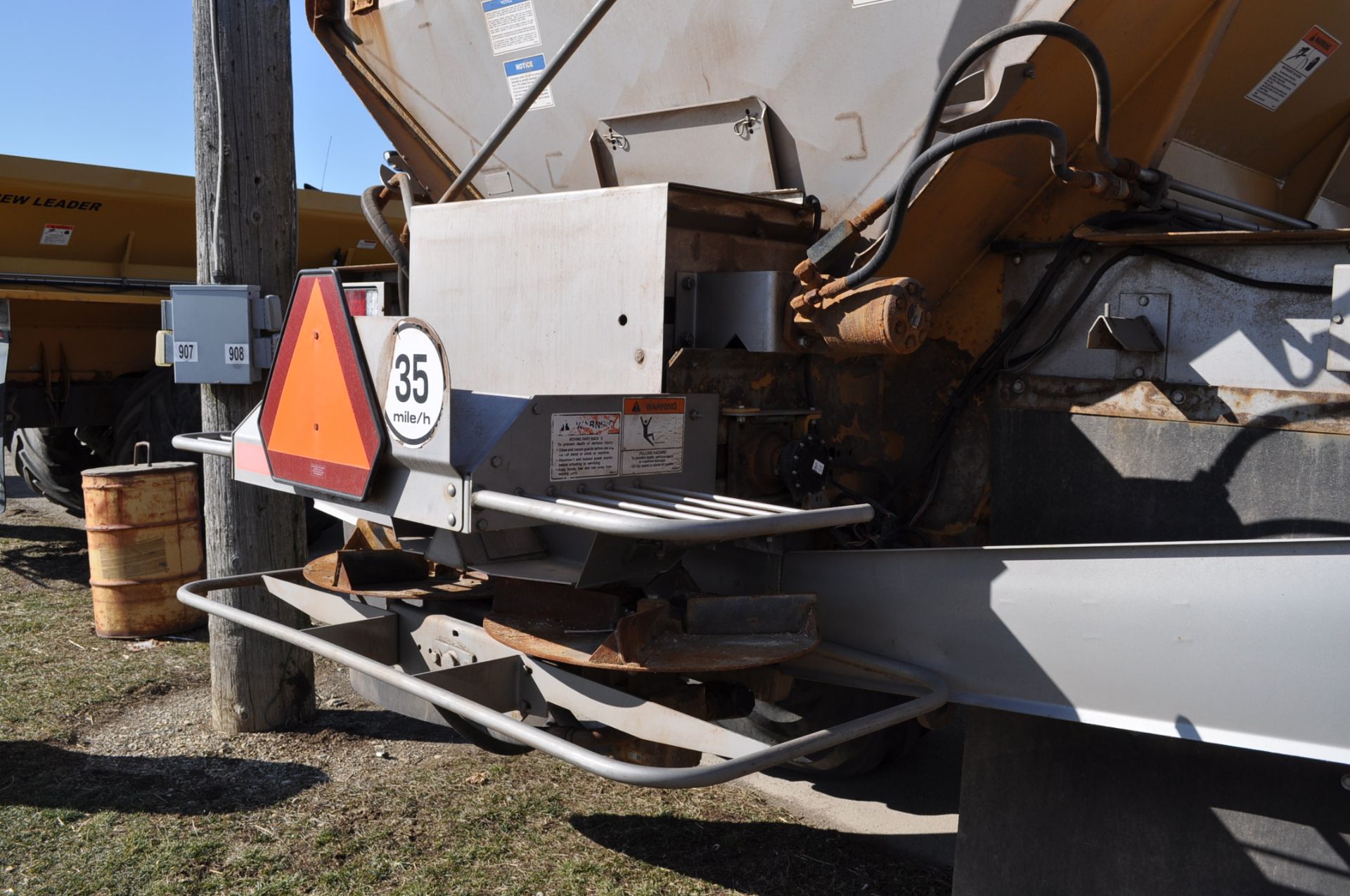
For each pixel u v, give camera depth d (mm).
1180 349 2373
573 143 3342
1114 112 2705
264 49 3760
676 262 2457
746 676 2523
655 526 1748
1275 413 2221
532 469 2096
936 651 2256
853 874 3020
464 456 2094
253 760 3725
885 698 3281
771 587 2600
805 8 2627
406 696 2717
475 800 3416
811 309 2395
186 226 6574
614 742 2355
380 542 3047
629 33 3035
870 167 2605
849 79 2586
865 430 2904
